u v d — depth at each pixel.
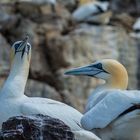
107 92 15.82
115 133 14.98
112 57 34.78
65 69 33.50
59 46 33.94
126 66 35.03
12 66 16.66
